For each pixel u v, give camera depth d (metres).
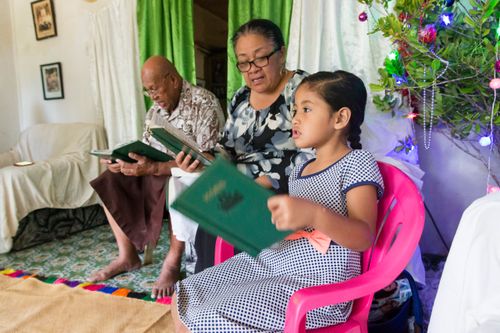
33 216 2.34
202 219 0.65
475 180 1.66
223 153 1.38
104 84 2.90
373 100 1.54
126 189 1.83
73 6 3.03
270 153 1.34
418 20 1.16
